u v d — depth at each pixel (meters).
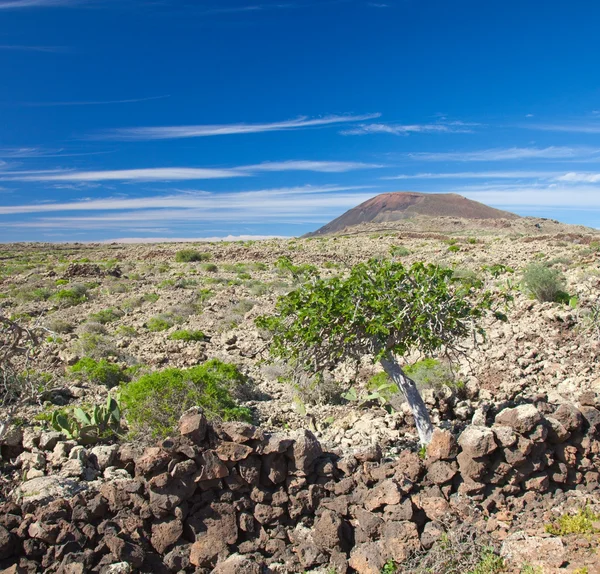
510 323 14.11
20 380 6.97
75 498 5.39
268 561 5.62
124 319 19.31
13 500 5.63
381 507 5.68
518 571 5.06
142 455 5.86
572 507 5.79
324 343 7.08
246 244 59.78
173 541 5.49
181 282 28.30
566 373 10.31
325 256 42.62
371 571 5.43
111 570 5.05
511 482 5.83
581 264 23.91
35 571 5.09
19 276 33.38
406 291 6.82
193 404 8.36
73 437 7.39
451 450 5.80
